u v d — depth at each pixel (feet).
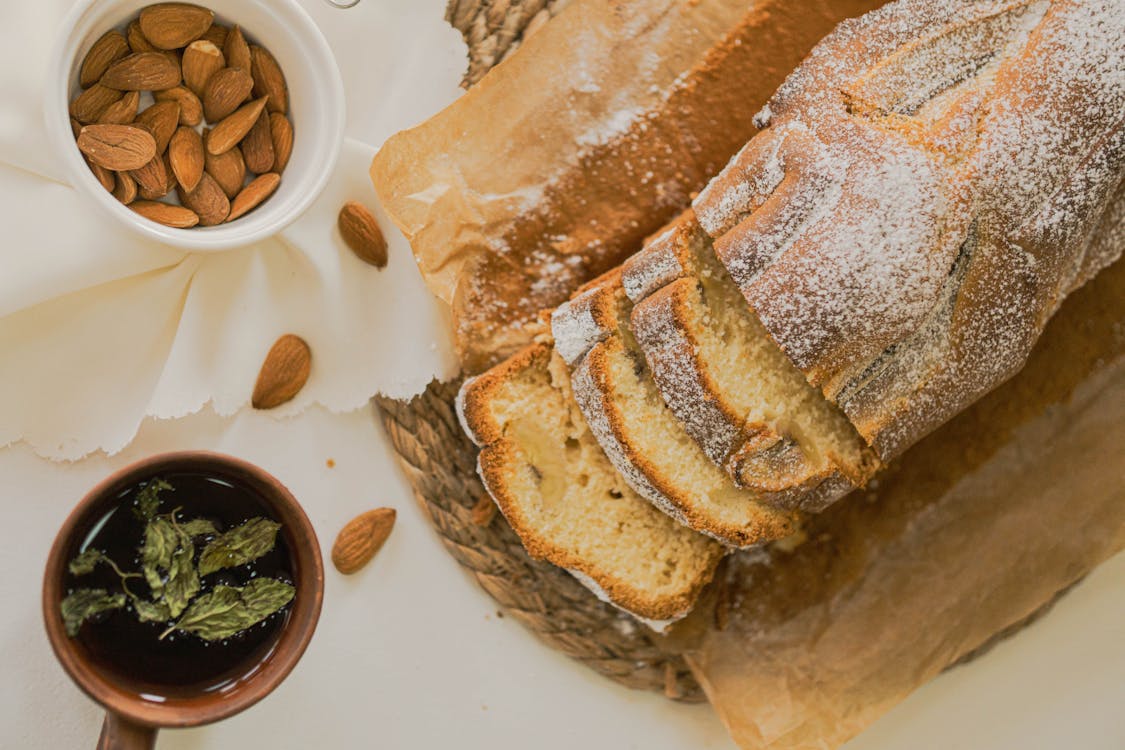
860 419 1.68
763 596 1.82
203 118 1.67
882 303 1.62
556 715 1.83
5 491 1.72
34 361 1.72
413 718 1.80
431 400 1.79
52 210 1.67
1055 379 1.84
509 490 1.74
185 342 1.74
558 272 1.78
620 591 1.75
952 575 1.83
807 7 1.74
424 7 1.76
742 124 1.76
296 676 1.78
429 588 1.81
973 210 1.64
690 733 1.85
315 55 1.65
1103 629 1.90
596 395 1.70
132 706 1.58
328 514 1.78
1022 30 1.68
